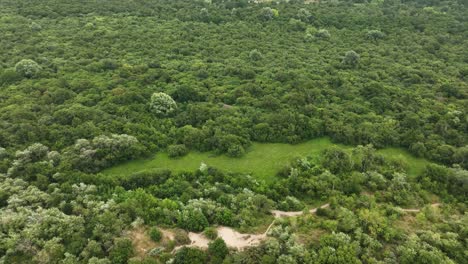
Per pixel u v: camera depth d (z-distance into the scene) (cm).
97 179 4888
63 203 4362
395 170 5484
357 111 6794
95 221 4172
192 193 4856
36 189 4531
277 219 4497
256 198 4738
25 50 8412
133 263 3756
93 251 3853
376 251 4144
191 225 4353
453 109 6812
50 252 3797
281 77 7844
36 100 6488
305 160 5600
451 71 8406
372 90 7306
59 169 4922
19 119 5803
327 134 6406
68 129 5709
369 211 4584
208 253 4038
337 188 5069
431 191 5197
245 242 4256
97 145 5378
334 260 3888
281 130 6269
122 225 4188
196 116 6456
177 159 5747
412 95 7275
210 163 5709
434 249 4088
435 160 5812
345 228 4334
